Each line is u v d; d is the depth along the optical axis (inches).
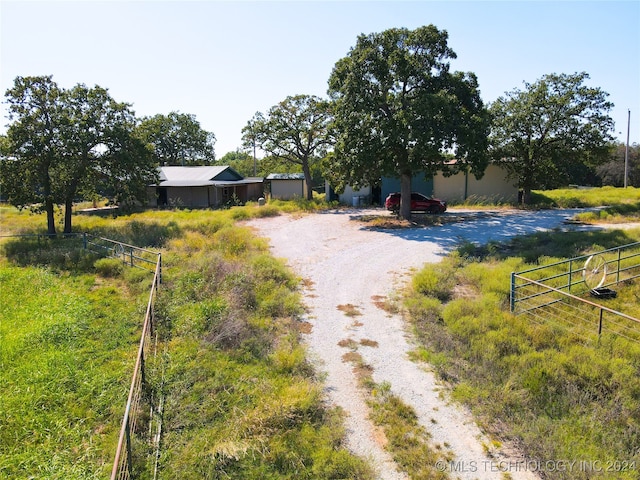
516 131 1111.6
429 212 1091.9
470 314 408.2
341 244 748.6
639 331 368.8
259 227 927.7
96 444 244.8
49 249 745.6
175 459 225.6
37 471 224.5
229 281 492.1
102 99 879.7
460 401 279.4
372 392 292.7
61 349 356.8
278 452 228.2
